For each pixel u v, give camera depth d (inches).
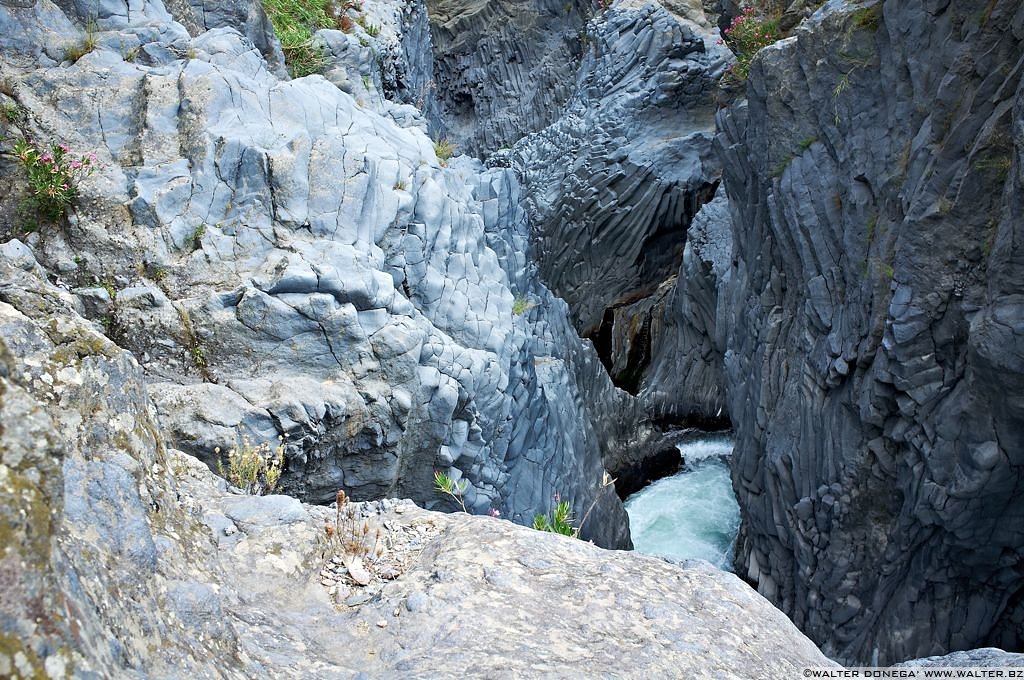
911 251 322.7
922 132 333.1
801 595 413.4
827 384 386.6
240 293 247.8
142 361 241.8
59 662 52.9
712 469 633.0
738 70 591.8
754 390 460.8
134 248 250.1
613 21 906.1
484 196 445.4
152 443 103.7
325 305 251.8
